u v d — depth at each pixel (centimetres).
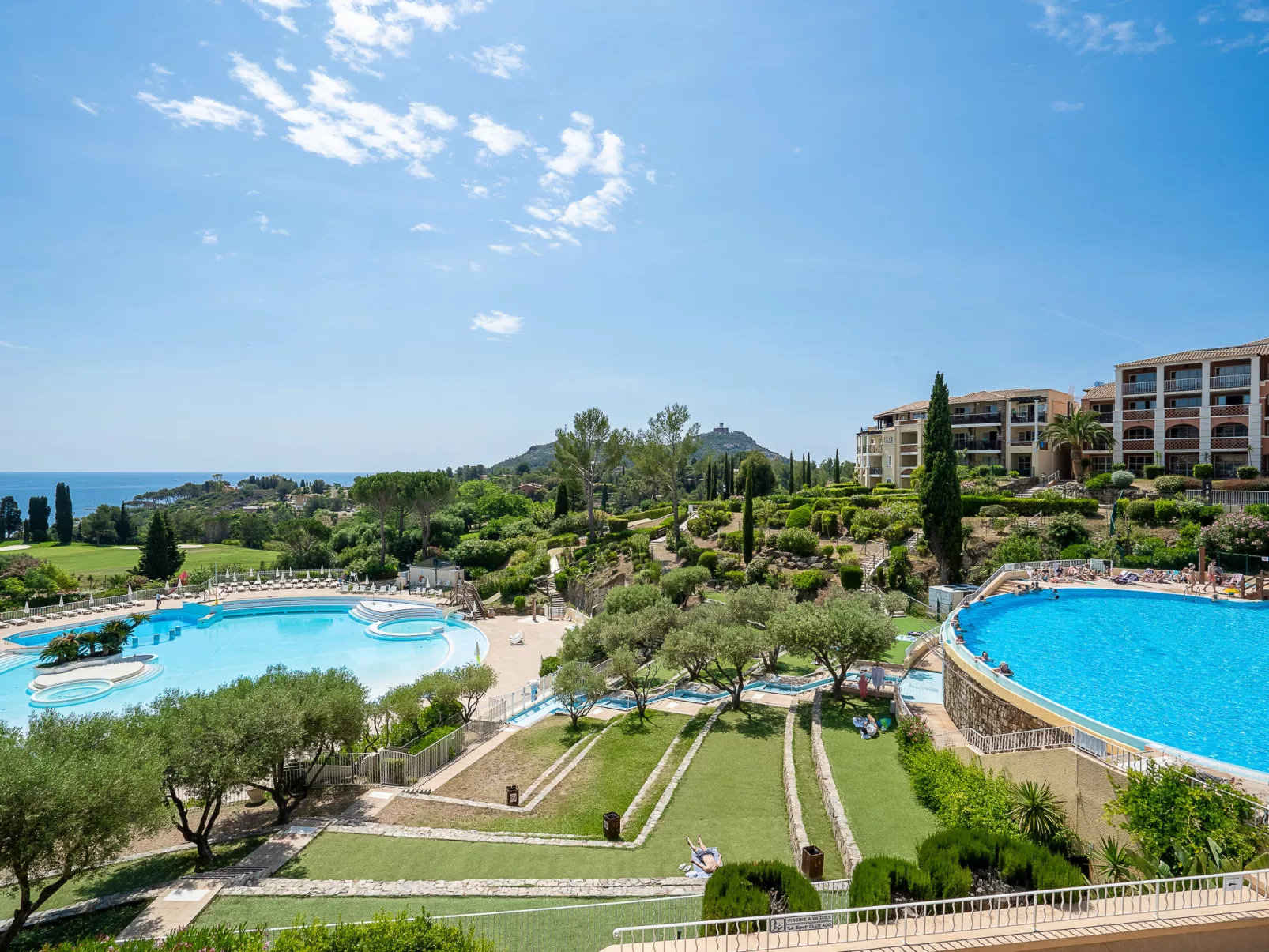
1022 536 4741
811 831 1712
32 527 11006
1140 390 5938
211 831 2033
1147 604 3359
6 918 1523
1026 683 2216
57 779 1318
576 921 1262
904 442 8000
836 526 5638
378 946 998
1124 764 1389
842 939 941
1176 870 1141
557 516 8712
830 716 2567
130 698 3531
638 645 3444
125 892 1570
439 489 7662
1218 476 5475
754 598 3466
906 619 4034
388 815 2069
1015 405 7125
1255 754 1636
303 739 2036
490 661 4159
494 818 2008
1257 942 958
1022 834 1424
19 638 4691
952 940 927
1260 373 5281
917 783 1828
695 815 1881
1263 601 3262
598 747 2570
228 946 1053
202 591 6462
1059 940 930
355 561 7688
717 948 938
